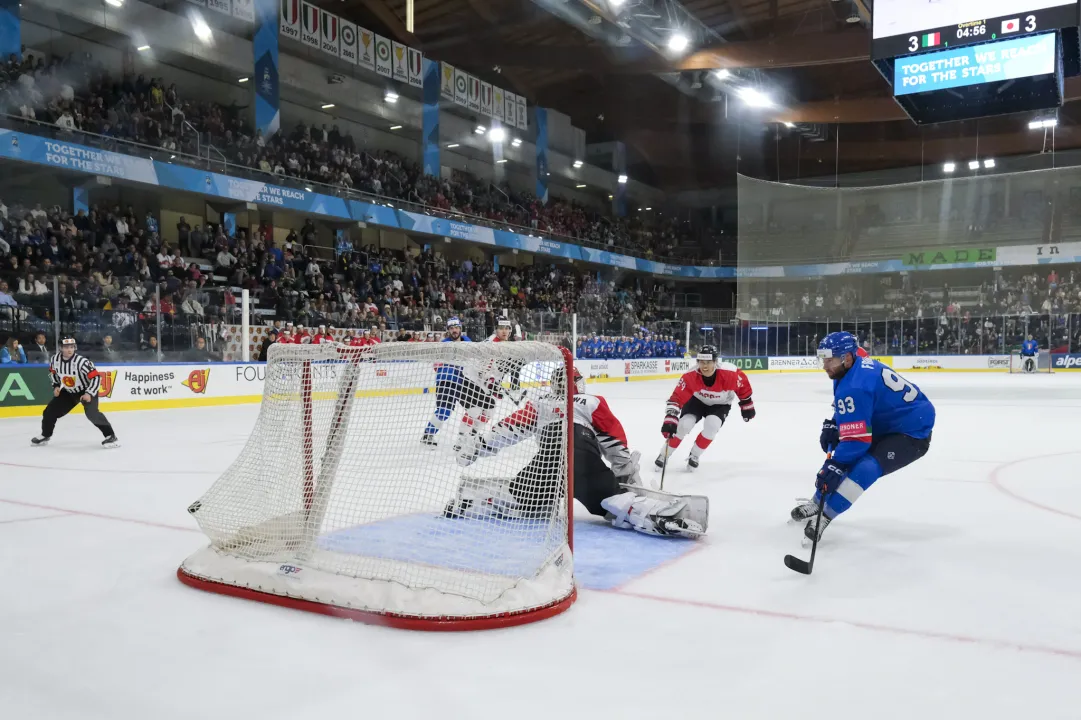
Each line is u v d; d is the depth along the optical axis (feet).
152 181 54.95
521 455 11.61
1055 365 84.23
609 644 8.60
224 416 38.55
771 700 7.22
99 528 14.34
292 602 9.82
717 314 95.91
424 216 78.69
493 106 94.07
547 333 68.74
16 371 37.78
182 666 7.99
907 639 8.79
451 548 10.77
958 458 23.61
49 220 50.37
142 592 10.46
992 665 8.07
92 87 58.44
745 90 83.92
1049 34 32.50
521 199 100.37
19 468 21.95
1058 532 14.11
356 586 9.66
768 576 11.26
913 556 12.42
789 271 73.20
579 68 79.56
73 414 38.60
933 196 69.26
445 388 11.40
